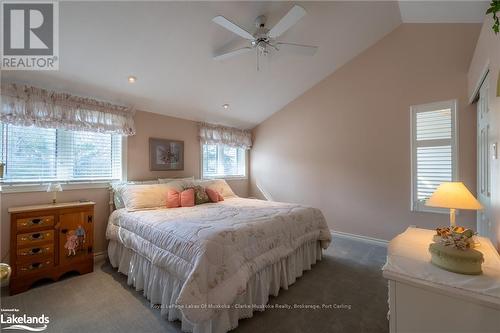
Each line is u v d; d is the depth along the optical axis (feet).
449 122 10.11
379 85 11.94
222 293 5.32
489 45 6.09
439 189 5.49
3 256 7.98
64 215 8.25
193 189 10.95
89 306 6.68
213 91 12.17
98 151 10.46
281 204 10.83
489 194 6.75
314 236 9.34
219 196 11.80
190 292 4.96
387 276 3.97
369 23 10.51
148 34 7.95
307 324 6.01
